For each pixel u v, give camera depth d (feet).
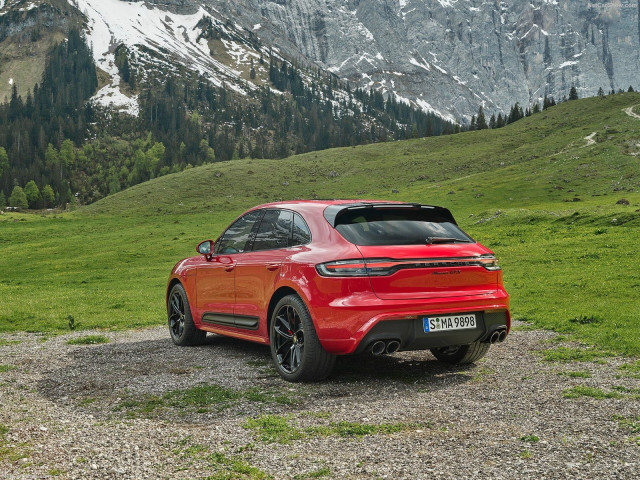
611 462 12.84
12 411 18.78
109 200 428.15
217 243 29.60
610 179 311.06
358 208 22.65
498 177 363.76
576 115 569.23
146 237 224.94
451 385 21.08
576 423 15.72
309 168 486.38
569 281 55.62
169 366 25.96
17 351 31.94
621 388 19.16
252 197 405.39
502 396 19.04
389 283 20.80
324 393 20.45
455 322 21.83
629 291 46.44
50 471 13.20
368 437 15.25
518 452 13.73
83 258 169.58
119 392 21.27
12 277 137.80
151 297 71.67
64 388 22.22
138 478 12.81
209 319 29.25
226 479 12.65
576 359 24.54
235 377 23.30
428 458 13.56
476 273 22.49
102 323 45.37
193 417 17.78
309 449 14.44
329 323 20.74
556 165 366.63
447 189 337.93
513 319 38.01
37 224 326.03
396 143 583.99
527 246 97.66
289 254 23.08
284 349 23.48
